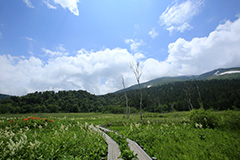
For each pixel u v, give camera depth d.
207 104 70.56
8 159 6.80
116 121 24.12
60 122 21.67
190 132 12.10
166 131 12.78
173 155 7.06
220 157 6.43
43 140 10.34
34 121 18.95
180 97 87.12
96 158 6.99
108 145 9.32
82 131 15.02
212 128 14.12
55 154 7.17
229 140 9.12
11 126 16.89
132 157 6.28
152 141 10.01
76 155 7.27
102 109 94.25
